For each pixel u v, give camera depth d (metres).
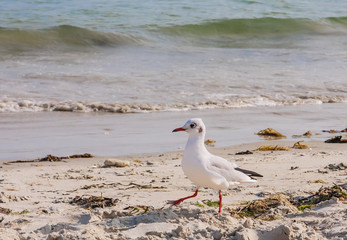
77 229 5.34
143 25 29.59
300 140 12.30
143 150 11.23
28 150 11.12
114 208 6.40
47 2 33.66
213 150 11.09
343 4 38.03
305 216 5.73
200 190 7.49
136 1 34.81
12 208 6.50
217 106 16.45
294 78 20.33
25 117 14.63
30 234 5.27
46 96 16.77
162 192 7.38
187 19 31.44
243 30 31.02
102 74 19.89
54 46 25.45
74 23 29.14
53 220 5.94
